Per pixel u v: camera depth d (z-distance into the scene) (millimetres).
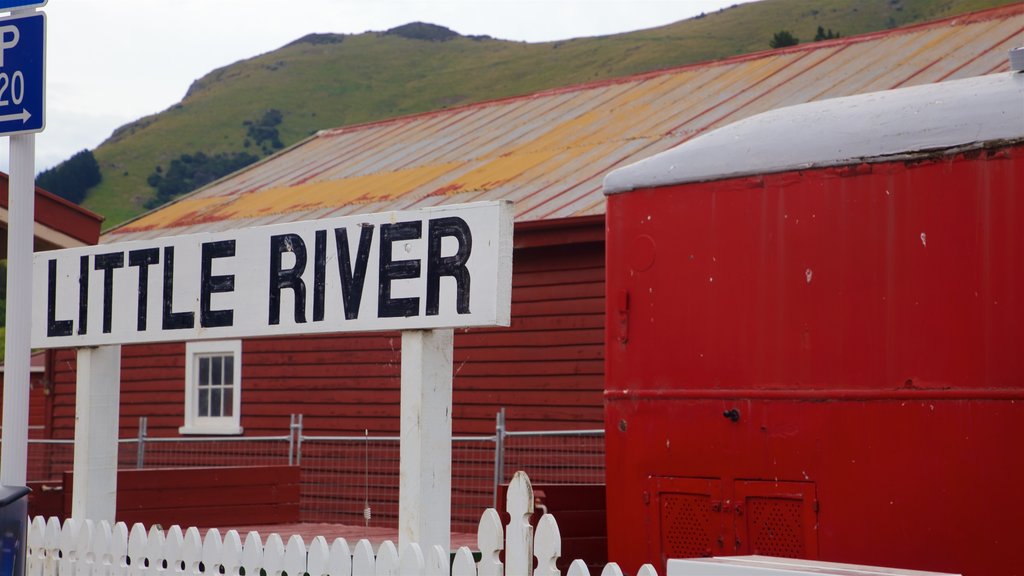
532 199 15297
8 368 6684
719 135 7422
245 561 6562
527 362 14656
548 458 14219
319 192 19625
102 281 8453
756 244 7023
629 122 17875
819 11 148625
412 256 6746
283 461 17125
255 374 17688
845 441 6566
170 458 18562
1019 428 5992
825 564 4984
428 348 6738
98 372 8633
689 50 147500
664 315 7434
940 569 6180
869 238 6582
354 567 6117
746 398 6988
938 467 6227
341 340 16734
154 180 125312
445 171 18422
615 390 7672
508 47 173375
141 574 7078
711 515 7098
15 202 6781
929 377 6301
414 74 165000
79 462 8562
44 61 6738
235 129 141750
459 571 5680
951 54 15602
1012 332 6055
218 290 7734
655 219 7527
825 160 6773
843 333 6629
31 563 7859
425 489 6648
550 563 5383
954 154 6316
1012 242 6094
